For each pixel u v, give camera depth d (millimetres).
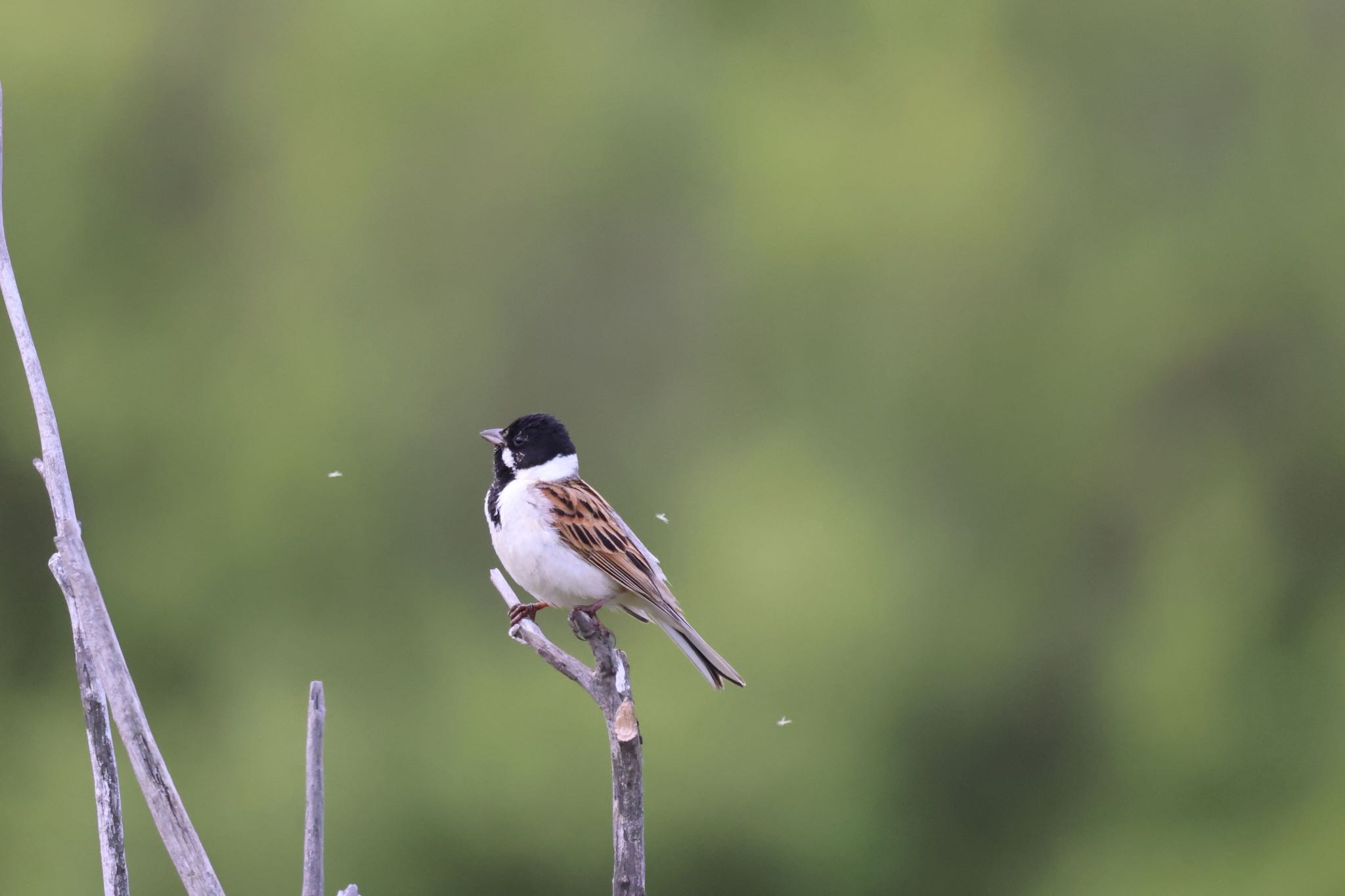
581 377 16750
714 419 16578
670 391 16812
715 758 14578
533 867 14500
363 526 15273
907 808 15219
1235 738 16922
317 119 16422
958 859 16062
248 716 14773
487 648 15148
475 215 16578
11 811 15195
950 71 17875
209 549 15102
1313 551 18031
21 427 15484
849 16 18344
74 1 16016
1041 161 17984
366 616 15195
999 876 16172
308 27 16641
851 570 15133
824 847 14820
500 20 16875
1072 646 16844
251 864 14461
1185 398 18000
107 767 4324
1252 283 17938
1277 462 18000
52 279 15633
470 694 14875
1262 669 17406
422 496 15562
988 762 16156
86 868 14680
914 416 16531
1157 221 18156
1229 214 18219
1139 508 17609
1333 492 17984
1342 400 17953
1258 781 16844
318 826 4059
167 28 16250
